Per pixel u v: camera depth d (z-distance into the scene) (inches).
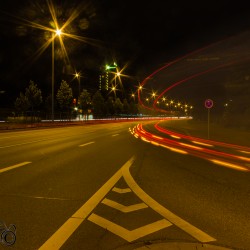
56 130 1234.6
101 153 524.7
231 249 150.5
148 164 417.7
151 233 168.7
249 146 706.2
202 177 335.6
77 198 237.1
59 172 343.0
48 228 173.3
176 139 878.4
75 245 152.1
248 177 340.8
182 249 149.0
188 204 227.5
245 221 191.6
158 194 255.8
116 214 200.2
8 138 802.8
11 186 271.4
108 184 289.1
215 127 1668.3
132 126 1784.0
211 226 181.3
